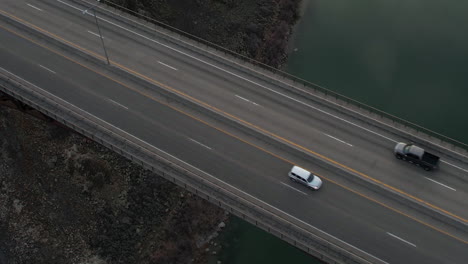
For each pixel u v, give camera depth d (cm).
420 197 5541
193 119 6322
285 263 7088
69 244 7138
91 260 7044
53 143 7625
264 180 5712
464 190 5600
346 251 4984
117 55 7075
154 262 7081
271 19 9894
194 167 5831
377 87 8831
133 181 7500
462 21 9825
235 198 5441
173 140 6091
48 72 6838
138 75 6800
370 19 10050
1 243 7150
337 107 6384
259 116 6341
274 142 6059
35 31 7394
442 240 5194
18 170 7519
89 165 7481
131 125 6244
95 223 7238
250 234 7400
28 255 7050
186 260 7144
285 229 5209
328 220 5359
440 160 5866
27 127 7675
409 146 5825
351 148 6009
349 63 9281
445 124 8212
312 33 9881
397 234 5244
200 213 7500
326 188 5641
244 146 6041
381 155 5941
